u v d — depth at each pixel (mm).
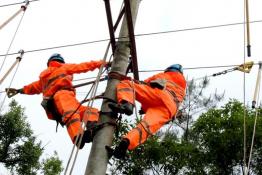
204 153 16516
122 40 4895
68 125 4926
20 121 20938
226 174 16203
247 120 16219
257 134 15773
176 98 5203
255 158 15859
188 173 16250
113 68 4742
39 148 21328
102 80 5375
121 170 15977
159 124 4785
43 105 5508
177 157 16172
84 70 5742
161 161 16031
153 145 16016
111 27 4902
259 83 5484
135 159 15969
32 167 21141
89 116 4836
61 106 5199
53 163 22766
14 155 20781
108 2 4859
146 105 5016
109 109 4426
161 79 5090
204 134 16734
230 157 16109
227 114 17156
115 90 4613
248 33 5684
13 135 20703
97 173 4082
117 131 4500
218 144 16188
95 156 4168
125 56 4816
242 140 15898
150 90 4980
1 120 20641
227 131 16188
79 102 5320
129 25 4773
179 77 5473
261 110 16969
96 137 4293
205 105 18906
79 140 4105
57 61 6145
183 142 16812
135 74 5152
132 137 4324
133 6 5137
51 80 5648
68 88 5484
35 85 6375
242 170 16078
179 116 5523
